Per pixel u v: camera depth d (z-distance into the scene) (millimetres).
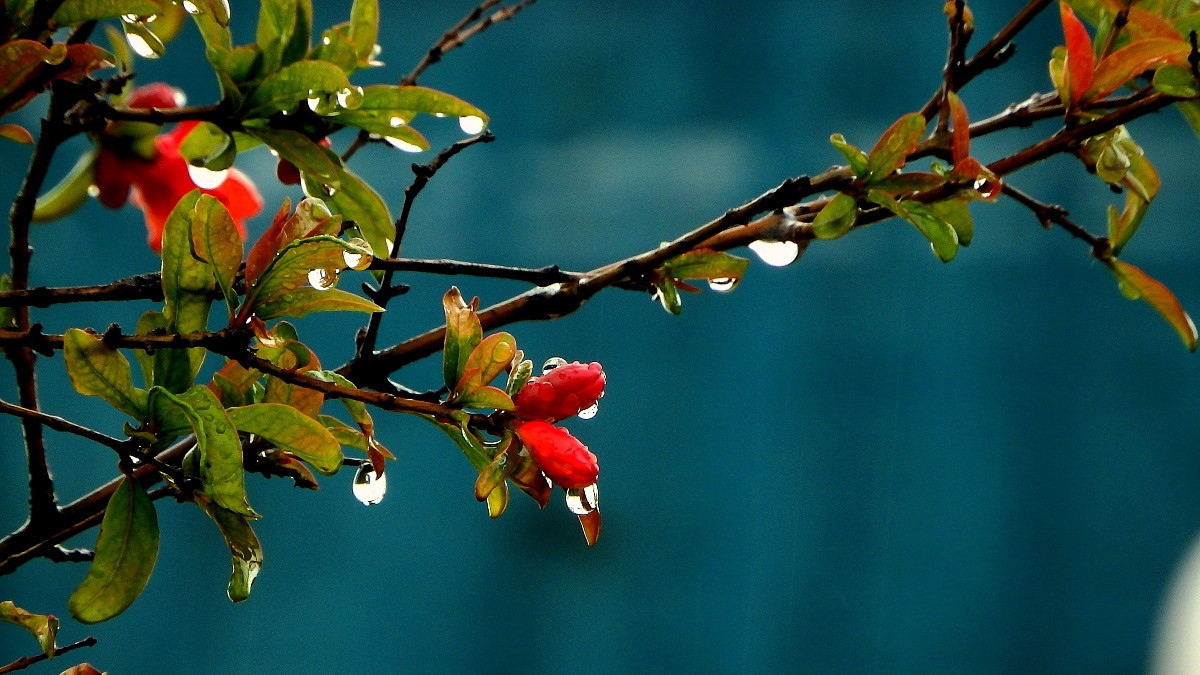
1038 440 9594
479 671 9836
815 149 10250
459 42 2115
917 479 9688
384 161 10594
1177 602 8891
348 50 1630
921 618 9375
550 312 1588
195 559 10180
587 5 11000
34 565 9914
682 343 10273
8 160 9367
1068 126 1543
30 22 1392
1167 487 9266
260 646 10047
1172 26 1596
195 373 1340
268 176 8805
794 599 9602
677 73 10773
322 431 1260
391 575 10070
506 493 1355
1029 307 9805
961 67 1642
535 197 10656
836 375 9984
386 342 10133
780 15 10594
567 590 9898
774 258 1640
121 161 2002
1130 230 1633
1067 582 9250
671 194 10469
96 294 1295
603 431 10133
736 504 9906
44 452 1576
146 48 1511
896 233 10164
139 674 9984
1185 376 9422
